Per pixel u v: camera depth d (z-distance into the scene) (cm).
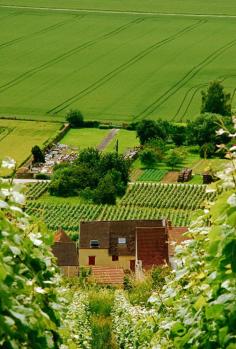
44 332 2739
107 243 19038
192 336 3325
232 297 2834
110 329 9600
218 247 2741
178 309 3941
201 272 3703
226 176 3020
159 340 4656
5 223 2775
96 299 11156
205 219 3888
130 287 14800
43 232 3406
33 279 2945
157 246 17412
